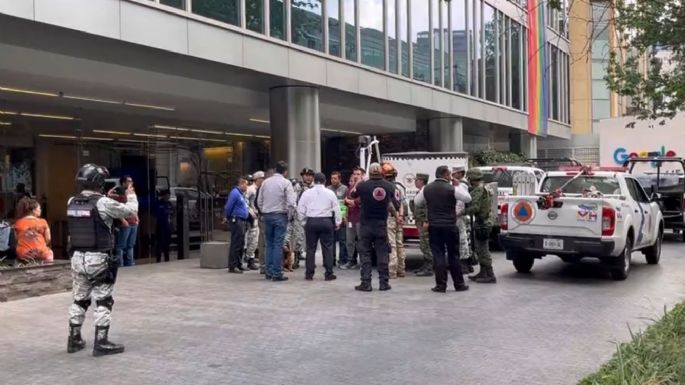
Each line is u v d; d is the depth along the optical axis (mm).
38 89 13844
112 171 16750
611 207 10828
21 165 14570
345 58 18500
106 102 15758
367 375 5840
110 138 16875
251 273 12500
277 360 6336
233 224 12633
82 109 16219
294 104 17469
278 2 16047
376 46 20078
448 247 10109
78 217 6590
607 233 10820
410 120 26078
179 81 15375
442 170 10094
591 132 41594
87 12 11391
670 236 19891
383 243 10289
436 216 9992
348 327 7695
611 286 10672
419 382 5633
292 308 8844
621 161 25891
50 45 12242
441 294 9891
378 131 26297
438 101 23578
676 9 6621
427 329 7582
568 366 6055
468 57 25625
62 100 15172
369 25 19750
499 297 9633
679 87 8203
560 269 12719
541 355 6445
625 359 5227
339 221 11453
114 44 12359
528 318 8156
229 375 5871
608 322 7922
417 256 14812
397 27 21156
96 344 6555
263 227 11961
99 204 6547
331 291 10203
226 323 7945
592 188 12172
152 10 12633
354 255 13094
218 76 15836
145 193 16750
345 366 6121
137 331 7551
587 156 39062
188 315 8422
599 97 41844
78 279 6668
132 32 12219
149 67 14438
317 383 5633
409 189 14164
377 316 8305
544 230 11305
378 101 20797
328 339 7137
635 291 10172
